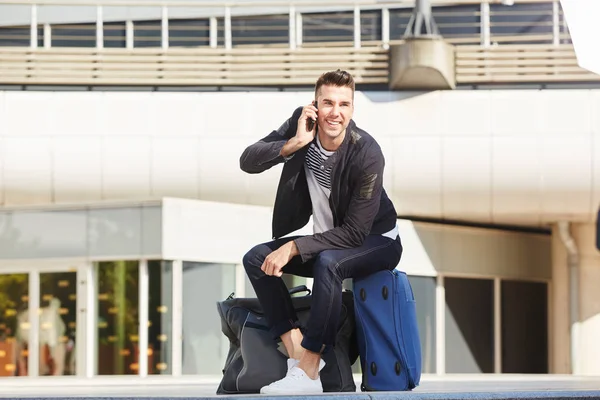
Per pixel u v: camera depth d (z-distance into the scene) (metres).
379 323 6.26
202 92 25.50
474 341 26.73
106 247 22.08
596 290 27.41
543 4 26.27
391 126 25.27
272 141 6.48
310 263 6.47
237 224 22.81
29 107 25.31
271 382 6.24
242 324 6.38
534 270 28.41
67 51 25.72
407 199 25.41
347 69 25.39
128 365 21.81
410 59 24.67
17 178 25.23
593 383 8.40
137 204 21.89
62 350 22.30
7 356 22.61
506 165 25.12
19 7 28.25
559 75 25.19
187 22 27.75
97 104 25.36
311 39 27.16
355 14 25.72
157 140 25.27
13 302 22.72
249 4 26.06
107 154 25.25
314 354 6.10
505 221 26.42
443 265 26.08
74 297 22.28
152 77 25.66
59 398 5.05
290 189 6.38
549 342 28.53
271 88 25.84
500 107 25.19
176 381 13.02
